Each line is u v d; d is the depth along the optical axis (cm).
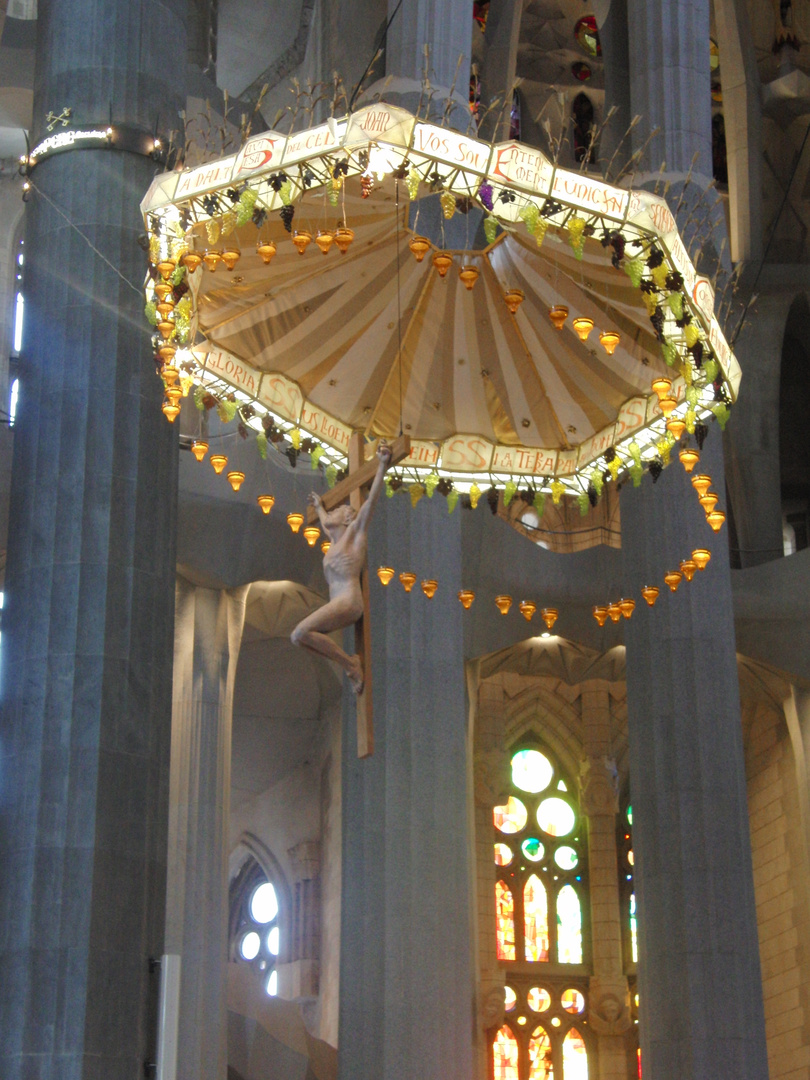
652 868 1936
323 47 2434
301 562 2288
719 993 1842
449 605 1870
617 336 1138
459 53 1988
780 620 2491
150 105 1711
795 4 2944
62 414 1587
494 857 2941
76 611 1510
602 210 1062
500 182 1041
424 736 1806
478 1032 2208
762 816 2731
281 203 1128
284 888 2805
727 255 2044
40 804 1445
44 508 1556
